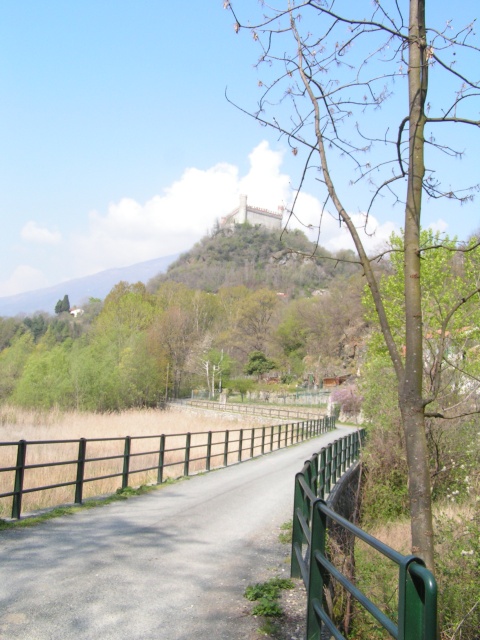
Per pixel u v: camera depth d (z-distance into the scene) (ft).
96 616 16.72
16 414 121.39
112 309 284.20
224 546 26.25
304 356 289.74
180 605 18.10
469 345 44.21
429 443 44.70
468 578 25.36
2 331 383.04
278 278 409.49
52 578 19.86
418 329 13.74
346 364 248.93
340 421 186.50
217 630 16.29
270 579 21.11
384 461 54.49
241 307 317.63
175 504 36.45
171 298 334.85
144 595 18.78
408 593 7.71
